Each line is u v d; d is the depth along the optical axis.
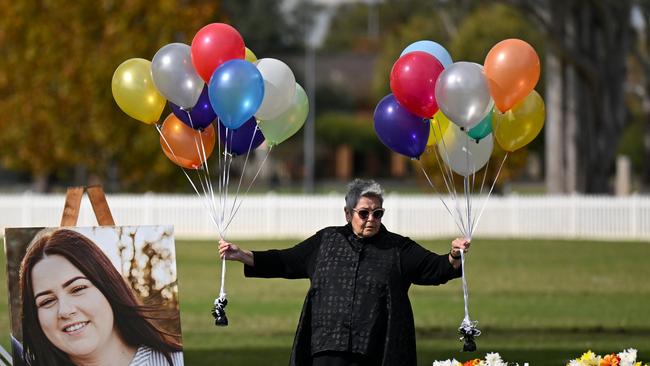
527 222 75.12
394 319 18.27
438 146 22.20
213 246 65.81
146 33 85.94
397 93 20.62
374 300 18.42
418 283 18.78
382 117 21.38
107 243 20.12
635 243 68.00
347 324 18.34
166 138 22.59
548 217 75.00
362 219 18.59
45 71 85.94
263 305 41.88
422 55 20.47
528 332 35.22
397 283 18.50
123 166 85.31
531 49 20.39
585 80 85.75
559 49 82.81
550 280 49.50
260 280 49.97
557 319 37.97
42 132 86.56
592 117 87.56
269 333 35.38
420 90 20.31
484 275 51.56
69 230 20.00
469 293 45.31
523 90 20.39
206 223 74.31
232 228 74.88
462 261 18.45
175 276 20.30
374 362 18.30
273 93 21.19
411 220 74.12
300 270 19.22
